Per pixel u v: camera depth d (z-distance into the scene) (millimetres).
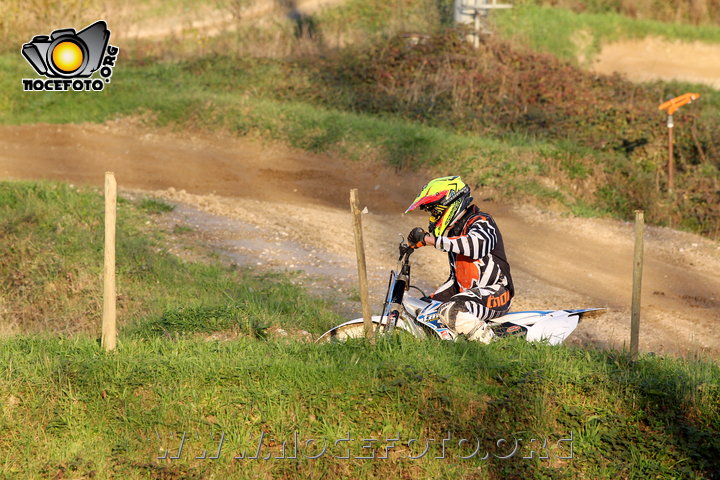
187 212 41625
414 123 62625
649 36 102375
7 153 55969
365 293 20062
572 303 31203
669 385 18531
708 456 17078
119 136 62875
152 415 17844
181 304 27656
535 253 39250
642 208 47750
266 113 62688
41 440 17609
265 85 74062
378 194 50406
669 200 48500
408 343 20344
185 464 17078
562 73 73500
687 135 56719
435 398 18312
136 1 108438
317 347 20609
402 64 73562
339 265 34875
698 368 19625
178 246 35562
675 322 29375
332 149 57875
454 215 20625
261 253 35906
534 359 19656
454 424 17797
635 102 69375
